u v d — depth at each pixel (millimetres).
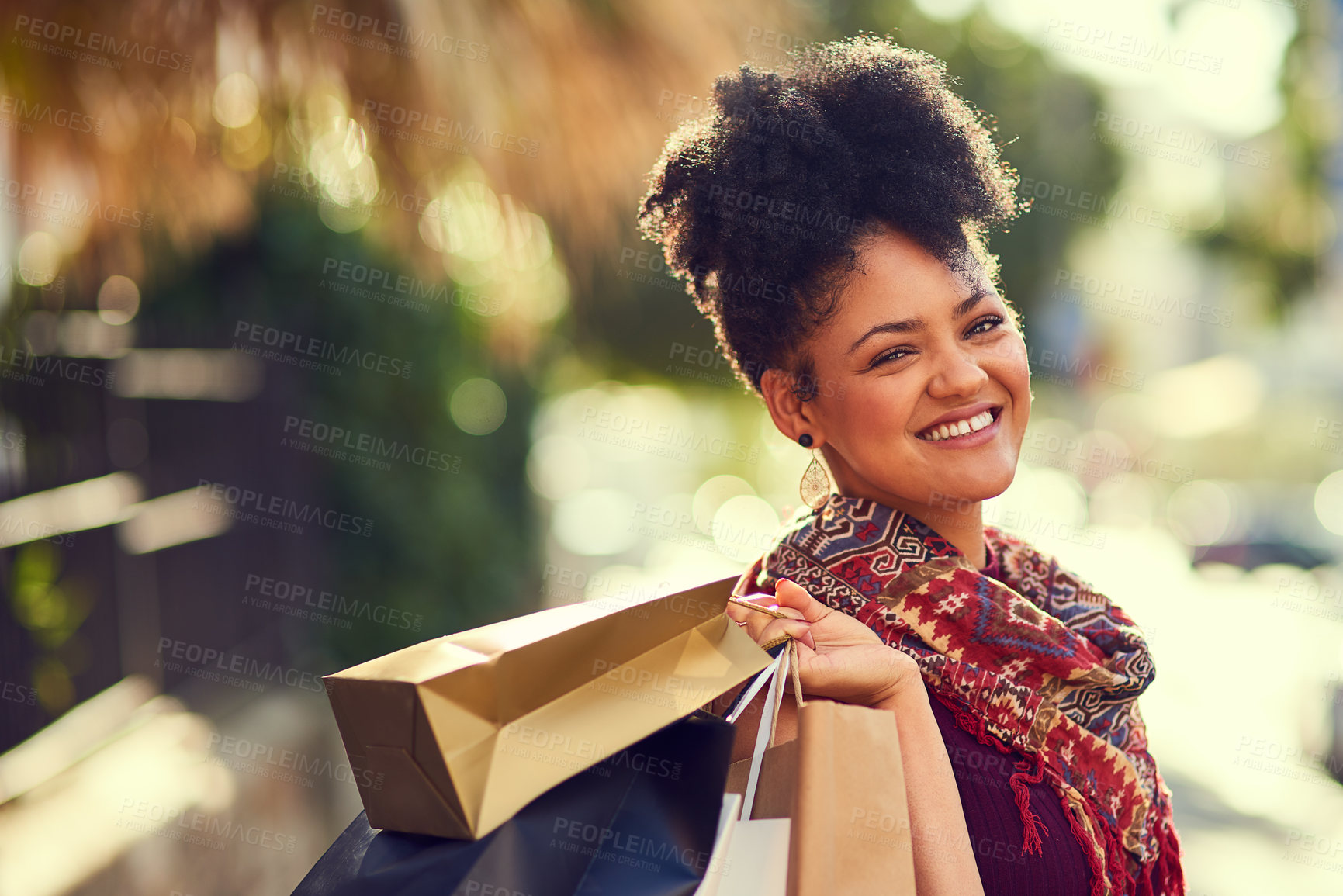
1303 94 7973
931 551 1127
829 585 1131
